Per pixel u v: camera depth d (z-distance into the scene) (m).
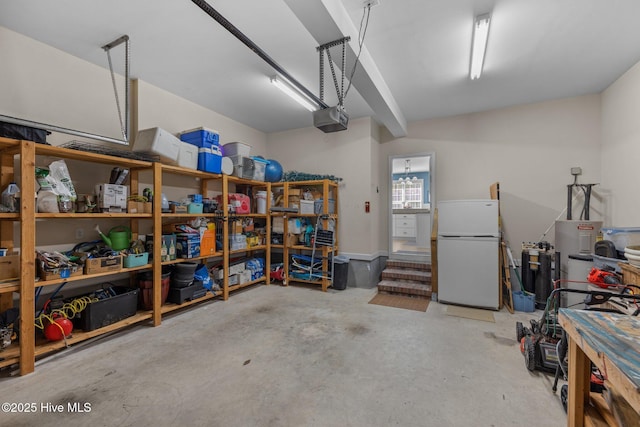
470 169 4.76
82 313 2.74
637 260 2.22
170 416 1.77
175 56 3.07
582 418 1.36
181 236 3.62
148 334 2.97
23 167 2.20
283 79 3.49
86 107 3.17
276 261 5.79
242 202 4.63
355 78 3.06
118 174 3.11
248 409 1.84
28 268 2.21
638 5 2.23
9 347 2.27
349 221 5.15
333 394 2.00
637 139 3.17
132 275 3.51
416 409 1.85
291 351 2.63
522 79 3.56
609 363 0.95
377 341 2.85
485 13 2.33
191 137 3.90
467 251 3.92
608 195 3.79
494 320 3.42
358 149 5.07
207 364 2.39
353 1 2.24
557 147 4.22
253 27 2.56
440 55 3.01
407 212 6.57
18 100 2.67
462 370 2.32
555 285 2.44
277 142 5.88
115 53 3.02
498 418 1.78
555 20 2.43
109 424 1.70
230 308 3.82
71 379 2.16
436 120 5.02
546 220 4.29
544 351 2.26
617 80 3.54
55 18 2.46
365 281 4.96
